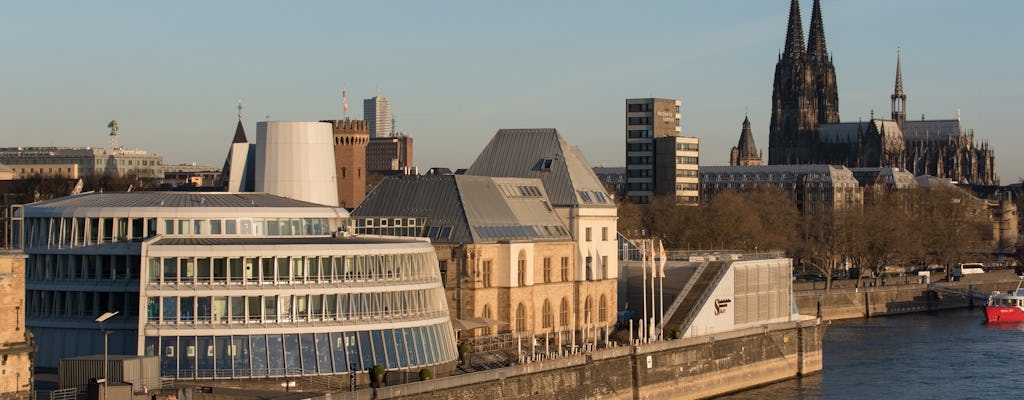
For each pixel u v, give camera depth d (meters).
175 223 181.25
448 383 169.75
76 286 177.75
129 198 188.88
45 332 178.75
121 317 175.12
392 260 180.62
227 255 168.75
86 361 152.00
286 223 188.75
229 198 192.88
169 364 165.38
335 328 172.25
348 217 198.75
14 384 141.38
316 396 151.12
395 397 160.12
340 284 174.25
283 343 168.62
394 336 177.75
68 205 185.62
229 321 167.88
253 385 165.38
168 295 167.12
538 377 189.38
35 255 182.12
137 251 176.00
